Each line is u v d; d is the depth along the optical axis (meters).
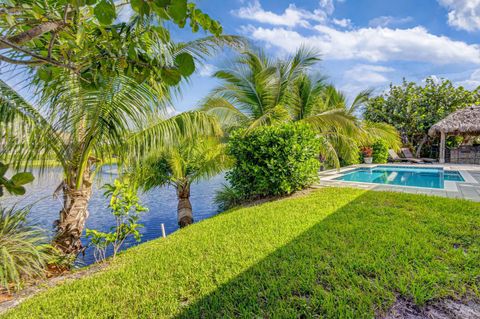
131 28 1.39
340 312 1.96
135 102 3.94
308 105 10.28
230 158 7.53
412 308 2.02
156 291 2.59
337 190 6.83
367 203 5.19
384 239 3.24
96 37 1.33
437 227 3.55
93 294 2.66
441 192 6.32
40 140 3.59
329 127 9.16
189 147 7.71
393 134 15.30
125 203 4.18
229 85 9.33
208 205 9.57
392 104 19.97
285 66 9.17
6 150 3.26
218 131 5.78
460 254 2.76
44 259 3.66
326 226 3.91
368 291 2.22
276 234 3.83
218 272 2.84
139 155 4.69
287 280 2.51
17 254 3.36
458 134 15.98
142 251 4.01
